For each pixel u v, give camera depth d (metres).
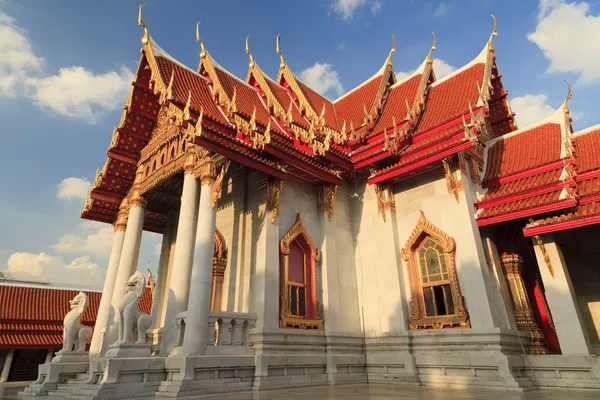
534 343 14.72
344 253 17.58
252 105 19.27
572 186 14.50
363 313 16.89
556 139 17.14
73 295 31.67
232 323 13.34
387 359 15.28
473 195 16.27
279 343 13.68
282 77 23.42
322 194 17.58
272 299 14.18
